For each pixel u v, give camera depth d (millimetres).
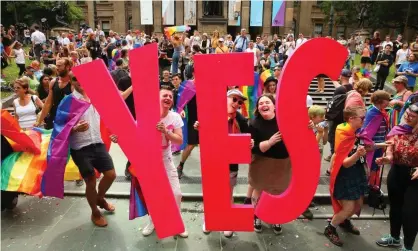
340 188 3607
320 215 4379
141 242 3770
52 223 4129
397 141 3412
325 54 2984
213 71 2998
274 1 30984
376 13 30172
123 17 36344
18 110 5320
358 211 3814
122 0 35969
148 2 32062
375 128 4441
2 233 3900
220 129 3105
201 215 4363
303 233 4008
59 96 4977
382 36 34500
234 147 3129
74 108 3785
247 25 32750
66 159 3836
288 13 32969
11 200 4324
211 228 3342
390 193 3645
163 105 3502
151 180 3328
